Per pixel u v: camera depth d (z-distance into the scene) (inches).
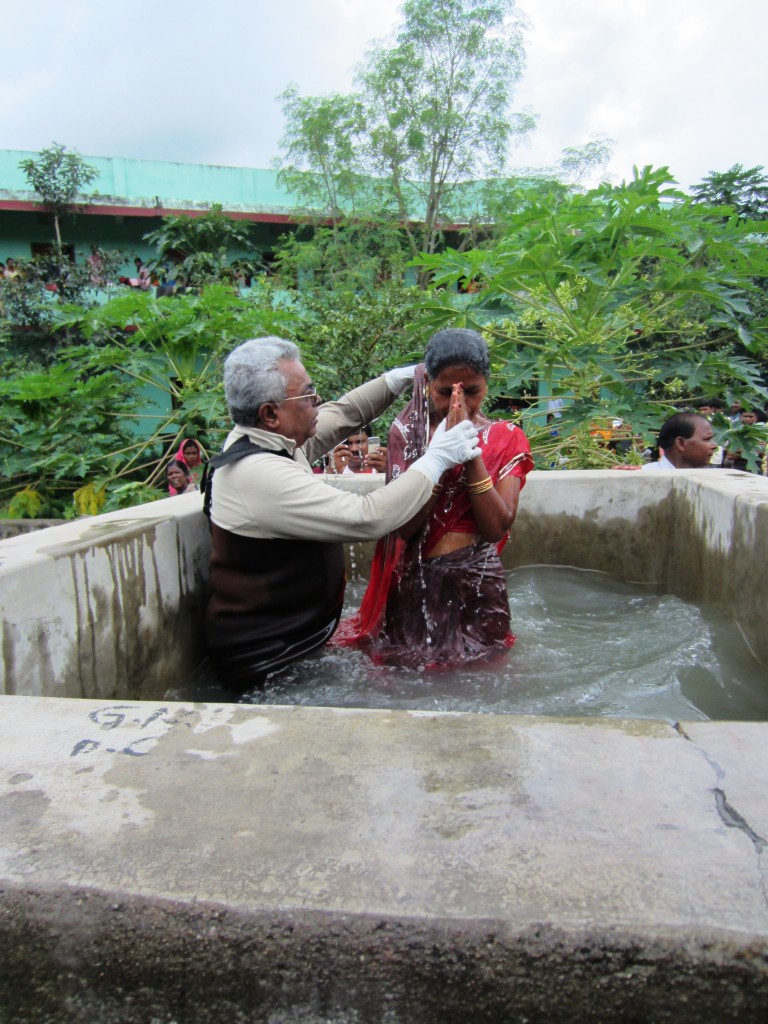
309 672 90.8
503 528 89.4
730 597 102.7
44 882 30.3
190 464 293.7
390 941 28.0
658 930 26.9
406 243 608.7
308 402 90.0
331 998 28.9
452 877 29.4
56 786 36.4
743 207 534.0
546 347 189.0
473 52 553.0
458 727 40.8
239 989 29.4
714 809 32.8
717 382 200.5
